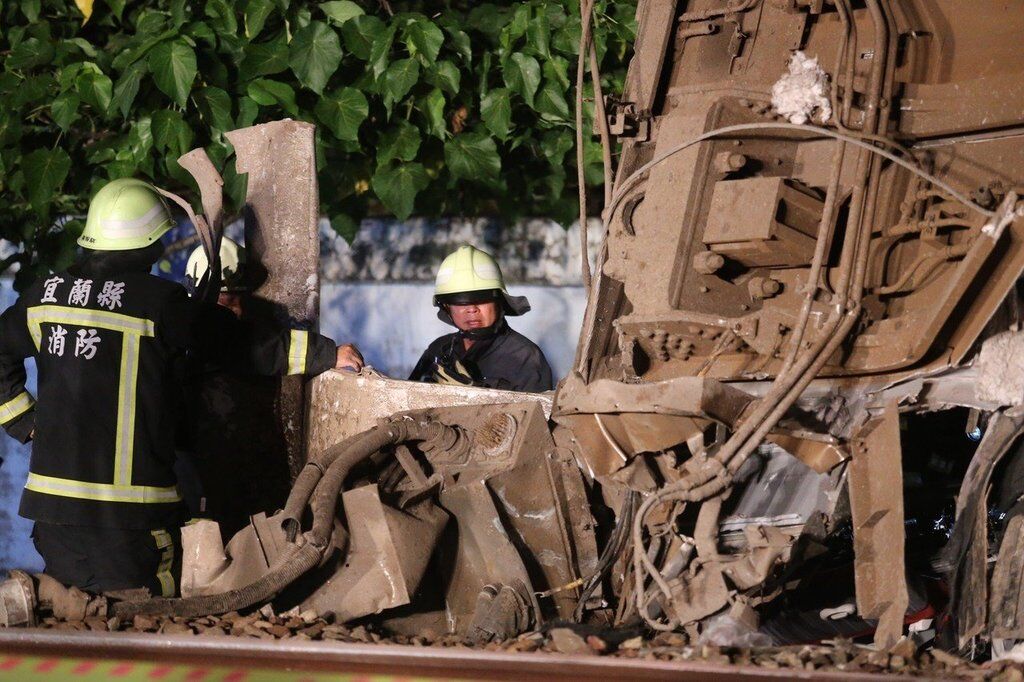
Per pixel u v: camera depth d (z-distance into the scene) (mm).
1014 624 8039
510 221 16562
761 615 8648
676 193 8602
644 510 7938
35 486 9609
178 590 9969
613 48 14047
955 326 7906
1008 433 8039
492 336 12938
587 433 8500
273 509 11477
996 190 8031
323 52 13656
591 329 9070
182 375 10250
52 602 8375
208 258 11320
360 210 15320
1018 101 8125
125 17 14992
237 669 6738
